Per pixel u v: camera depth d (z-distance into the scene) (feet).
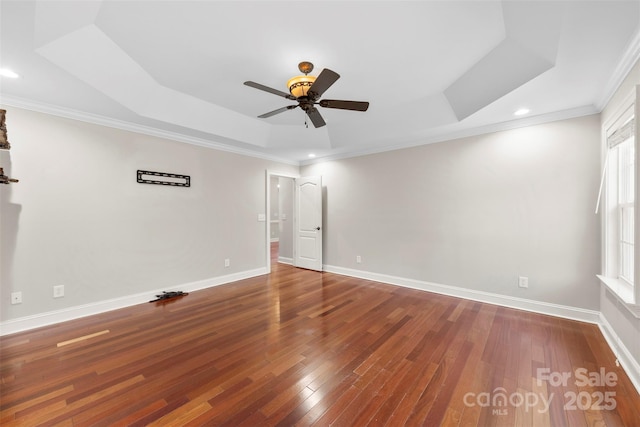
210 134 12.88
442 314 10.42
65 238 9.83
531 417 5.25
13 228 8.86
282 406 5.56
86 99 9.04
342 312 10.68
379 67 8.34
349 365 7.03
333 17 6.11
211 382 6.32
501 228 11.32
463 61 8.04
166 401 5.69
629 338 6.72
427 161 13.42
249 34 6.74
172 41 7.05
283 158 17.98
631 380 6.34
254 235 16.53
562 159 9.99
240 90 10.00
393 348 7.88
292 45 7.20
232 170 15.34
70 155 9.93
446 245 12.83
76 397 5.77
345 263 16.83
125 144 11.29
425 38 6.92
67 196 9.87
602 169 9.05
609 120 8.22
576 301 9.82
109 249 10.87
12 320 8.81
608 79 7.55
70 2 5.50
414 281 13.91
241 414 5.34
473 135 11.99
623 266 8.08
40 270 9.32
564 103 9.20
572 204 9.84
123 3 5.65
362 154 15.93
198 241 13.79
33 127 9.18
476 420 5.18
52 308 9.55
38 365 6.96
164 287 12.53
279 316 10.28
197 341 8.30
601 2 4.97
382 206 15.11
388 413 5.37
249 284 14.73
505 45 7.18
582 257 9.68
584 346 7.88
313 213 18.03
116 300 11.04
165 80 9.26
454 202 12.56
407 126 12.21
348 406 5.57
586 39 5.90
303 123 13.64
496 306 11.25
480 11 5.93
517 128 10.88
